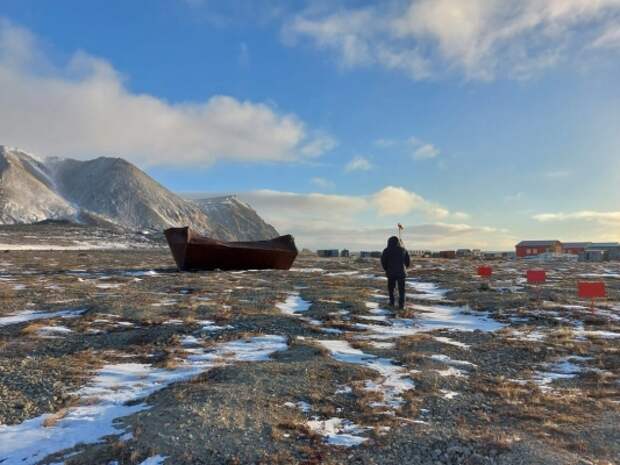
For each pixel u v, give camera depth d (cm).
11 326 1259
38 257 4691
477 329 1276
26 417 667
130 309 1443
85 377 831
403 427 606
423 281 2578
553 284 2308
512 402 705
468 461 513
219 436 566
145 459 518
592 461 508
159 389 757
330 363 895
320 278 2627
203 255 3083
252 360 942
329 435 584
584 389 780
